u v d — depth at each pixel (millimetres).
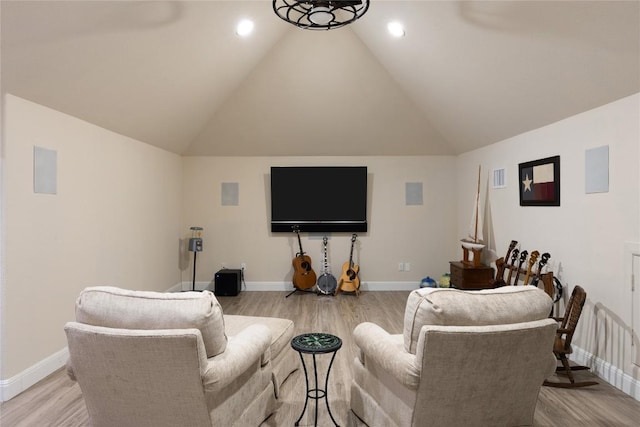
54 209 3365
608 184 3160
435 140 6207
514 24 2973
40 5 2430
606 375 3168
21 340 3000
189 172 6508
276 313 5219
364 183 6406
